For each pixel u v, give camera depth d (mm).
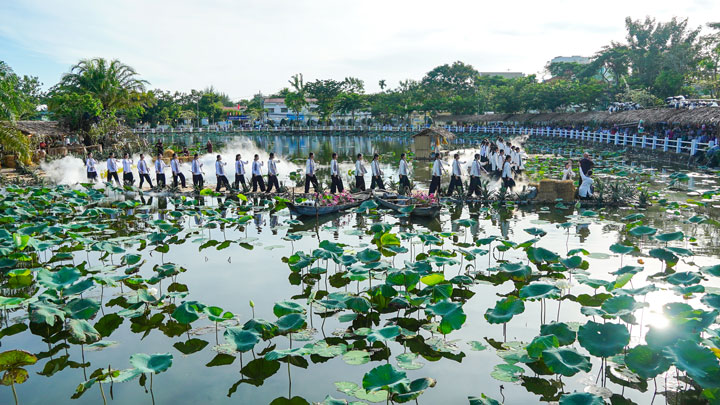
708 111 23469
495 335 6457
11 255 8922
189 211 15430
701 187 17688
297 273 9078
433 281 6797
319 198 15430
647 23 45625
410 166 27781
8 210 12352
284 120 87000
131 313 6945
